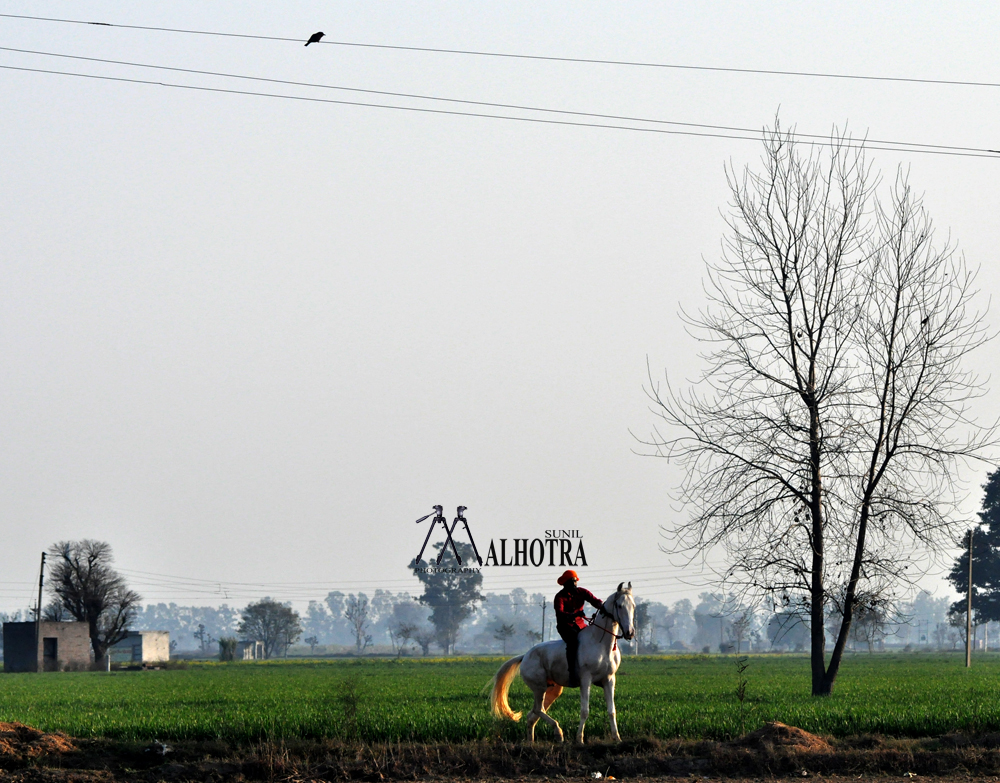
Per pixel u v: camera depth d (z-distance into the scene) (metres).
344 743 51.84
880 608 80.94
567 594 51.12
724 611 84.06
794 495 81.88
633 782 43.50
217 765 46.94
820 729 54.00
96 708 80.94
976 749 47.31
